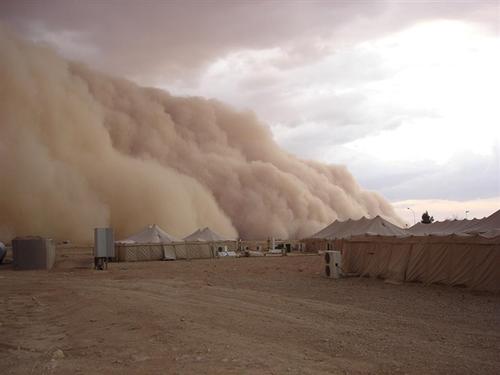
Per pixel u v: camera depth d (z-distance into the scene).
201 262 39.00
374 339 8.90
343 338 9.02
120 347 8.84
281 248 56.75
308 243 55.88
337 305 13.66
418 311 12.49
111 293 17.38
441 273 18.94
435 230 41.06
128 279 23.62
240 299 15.10
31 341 9.77
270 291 17.44
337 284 20.06
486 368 6.86
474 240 17.64
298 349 8.15
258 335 9.42
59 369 7.44
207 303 14.20
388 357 7.51
